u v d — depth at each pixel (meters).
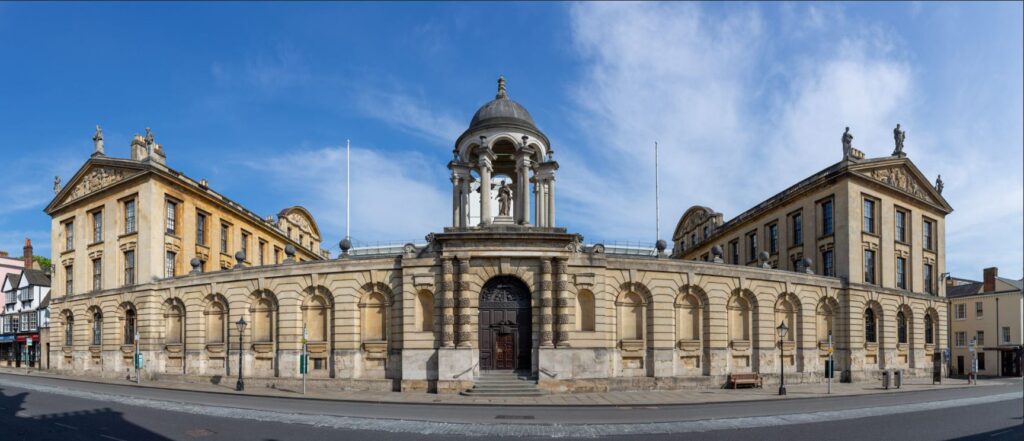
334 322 36.72
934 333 51.88
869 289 45.66
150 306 43.59
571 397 31.72
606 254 37.25
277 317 38.31
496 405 28.59
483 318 34.97
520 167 36.22
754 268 40.34
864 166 46.75
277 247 66.81
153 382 40.78
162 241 47.06
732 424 22.31
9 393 32.19
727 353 38.78
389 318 36.22
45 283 72.31
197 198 51.41
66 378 45.19
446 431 20.38
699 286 38.44
